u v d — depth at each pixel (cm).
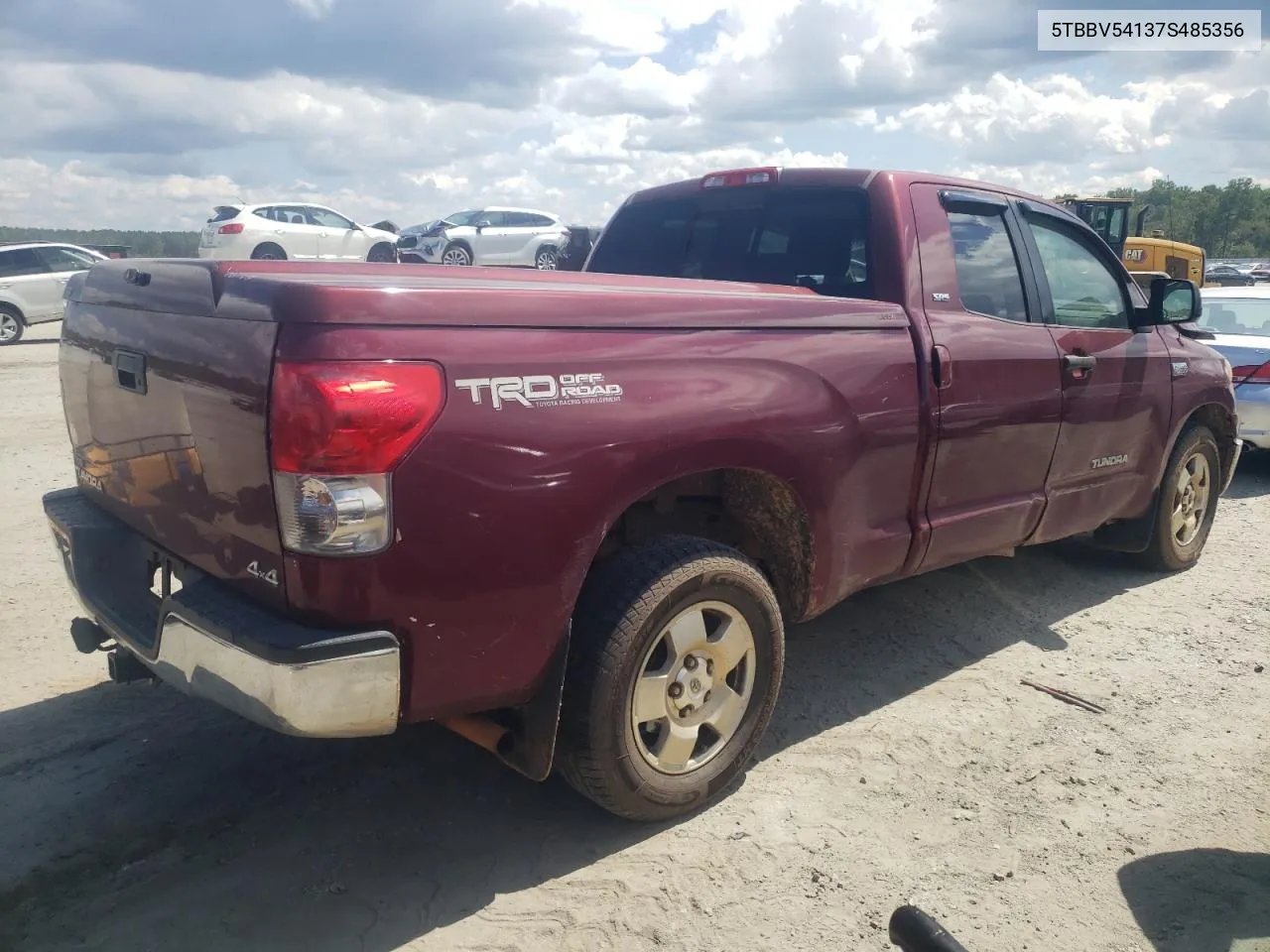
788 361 327
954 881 294
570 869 294
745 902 281
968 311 405
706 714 318
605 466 274
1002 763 362
